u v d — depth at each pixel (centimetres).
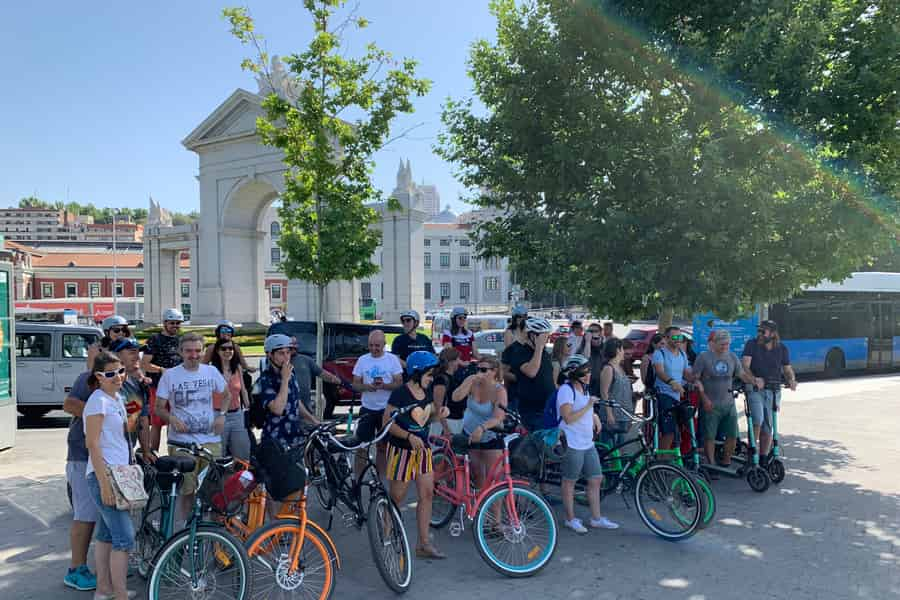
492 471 568
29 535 609
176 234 5262
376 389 705
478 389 619
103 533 451
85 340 1324
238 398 660
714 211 766
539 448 615
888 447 1005
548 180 955
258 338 3169
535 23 960
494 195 1099
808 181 829
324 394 1364
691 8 879
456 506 621
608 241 836
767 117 825
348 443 519
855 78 811
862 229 796
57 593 482
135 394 521
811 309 1991
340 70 1094
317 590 462
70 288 7944
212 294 4056
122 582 430
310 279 1123
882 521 652
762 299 862
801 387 1775
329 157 1140
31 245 10794
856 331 2061
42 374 1284
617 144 869
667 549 577
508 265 1036
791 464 898
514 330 784
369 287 8525
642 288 812
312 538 456
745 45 798
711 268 812
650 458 641
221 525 463
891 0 798
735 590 490
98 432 419
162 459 437
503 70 984
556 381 833
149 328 3953
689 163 810
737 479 822
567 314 6519
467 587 496
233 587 425
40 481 804
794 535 611
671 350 796
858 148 796
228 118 3953
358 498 530
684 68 858
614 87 952
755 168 832
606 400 686
